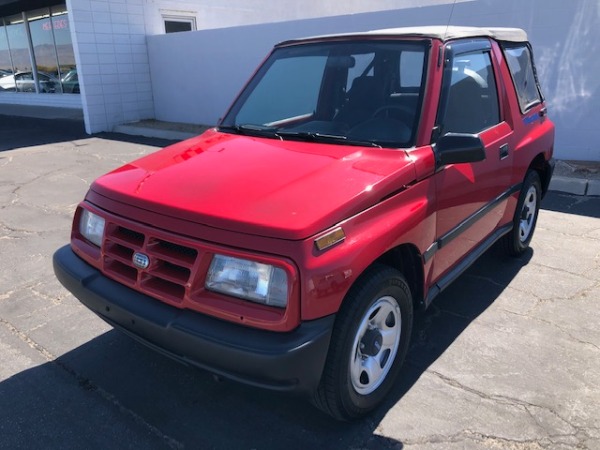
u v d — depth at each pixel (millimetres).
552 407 2984
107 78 13594
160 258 2619
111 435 2836
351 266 2473
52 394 3168
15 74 20203
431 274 3297
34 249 5441
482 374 3295
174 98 14141
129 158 10234
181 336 2463
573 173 7516
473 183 3643
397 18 9469
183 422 2930
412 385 3197
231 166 2998
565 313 4027
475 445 2715
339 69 3750
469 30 4004
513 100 4418
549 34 7980
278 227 2371
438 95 3355
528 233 5090
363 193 2648
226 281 2449
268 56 4293
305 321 2371
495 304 4180
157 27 14492
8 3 17688
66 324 3963
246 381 2383
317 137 3361
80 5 12711
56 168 9344
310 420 2934
